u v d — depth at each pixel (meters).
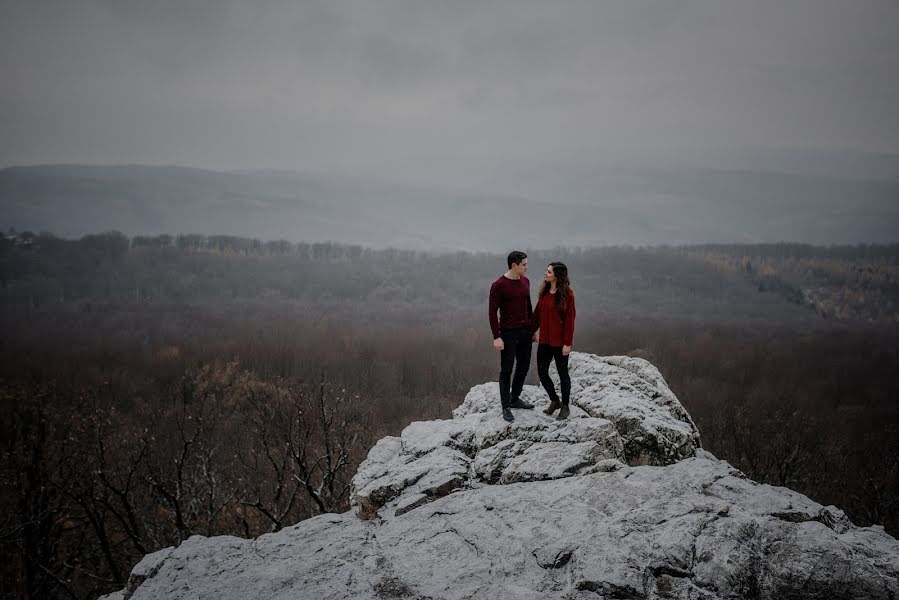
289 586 5.40
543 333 7.59
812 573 4.62
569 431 7.26
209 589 5.48
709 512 5.43
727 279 160.50
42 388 27.25
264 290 142.25
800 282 157.88
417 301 138.12
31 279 126.62
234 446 29.91
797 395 61.09
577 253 191.38
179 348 72.19
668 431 7.43
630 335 89.44
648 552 4.91
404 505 6.63
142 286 134.12
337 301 136.50
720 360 75.38
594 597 4.61
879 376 70.25
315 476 23.67
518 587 4.84
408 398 56.12
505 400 7.79
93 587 21.05
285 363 62.12
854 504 34.22
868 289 149.12
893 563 4.87
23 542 21.50
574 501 5.92
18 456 22.91
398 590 5.10
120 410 42.56
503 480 6.85
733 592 4.61
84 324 96.12
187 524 20.33
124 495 19.55
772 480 35.47
